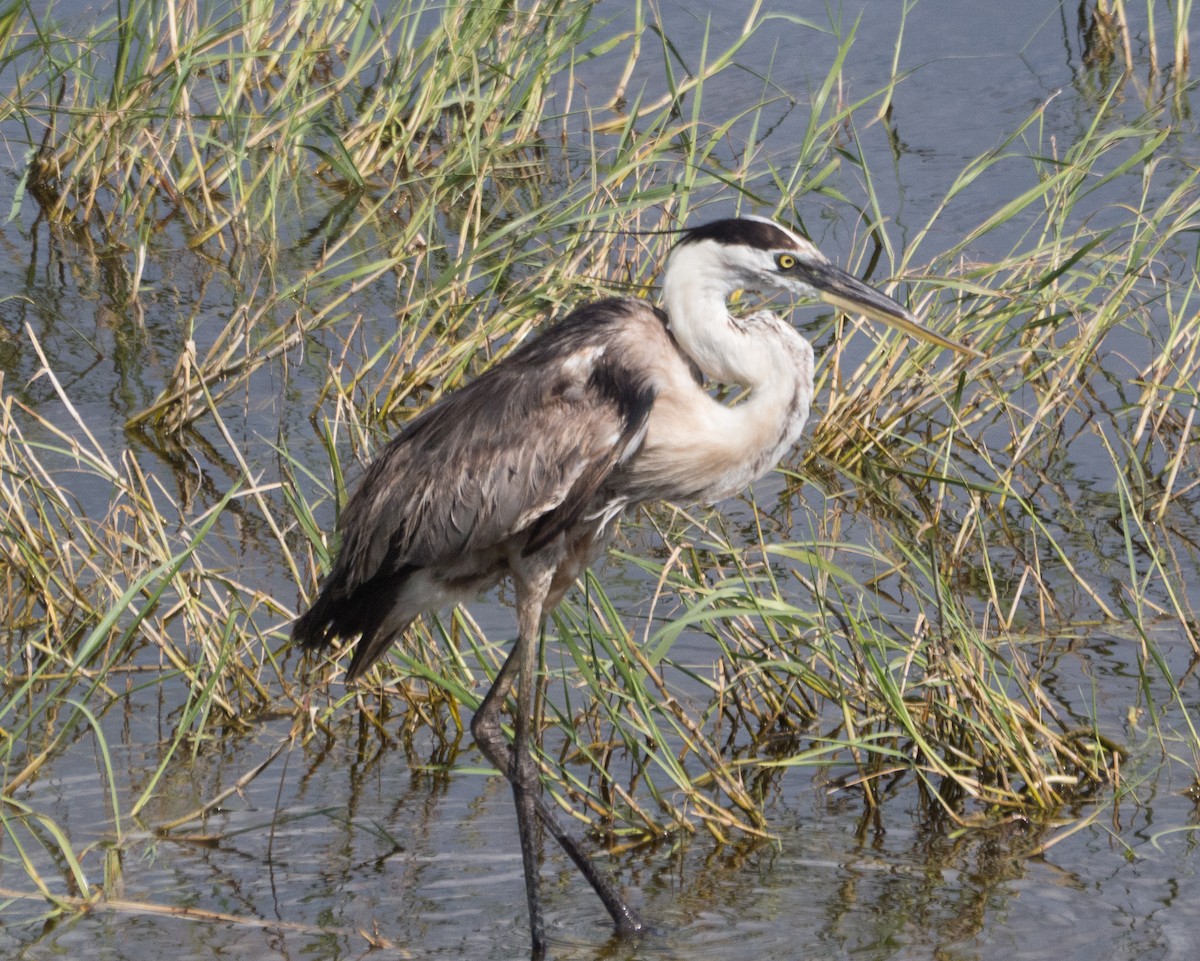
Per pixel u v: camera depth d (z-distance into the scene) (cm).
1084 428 1402
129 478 1209
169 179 1786
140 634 1109
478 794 965
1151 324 1508
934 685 990
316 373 1472
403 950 816
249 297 1600
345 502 1121
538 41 1811
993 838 912
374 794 959
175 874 873
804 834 922
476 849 911
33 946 808
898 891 863
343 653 1059
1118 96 1986
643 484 900
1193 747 984
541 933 823
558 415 866
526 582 898
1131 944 808
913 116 1966
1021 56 2112
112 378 1448
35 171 1834
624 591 1166
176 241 1712
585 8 1775
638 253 1473
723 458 894
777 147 1878
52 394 1415
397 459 903
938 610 1012
